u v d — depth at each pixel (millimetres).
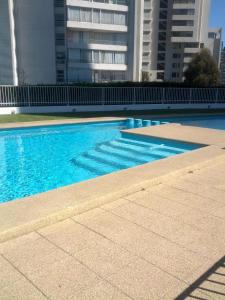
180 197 4730
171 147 10391
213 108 22734
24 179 7820
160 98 21609
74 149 10914
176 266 2920
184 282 2688
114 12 47094
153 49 73875
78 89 19297
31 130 13195
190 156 7164
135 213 4102
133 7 47906
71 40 46312
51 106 18656
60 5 44625
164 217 3992
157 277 2748
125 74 50188
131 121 16016
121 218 3938
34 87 18156
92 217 3965
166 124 14117
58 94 18859
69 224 3752
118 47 48594
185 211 4199
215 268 2898
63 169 8609
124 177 5375
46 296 2484
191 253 3150
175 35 71875
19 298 2459
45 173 8305
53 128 13781
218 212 4188
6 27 41938
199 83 38844
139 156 9930
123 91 20453
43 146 11312
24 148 11000
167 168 6023
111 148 11070
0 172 8344
